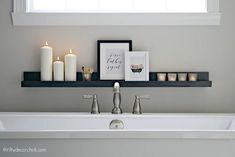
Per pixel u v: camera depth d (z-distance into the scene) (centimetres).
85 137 217
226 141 221
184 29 317
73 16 311
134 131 218
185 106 316
